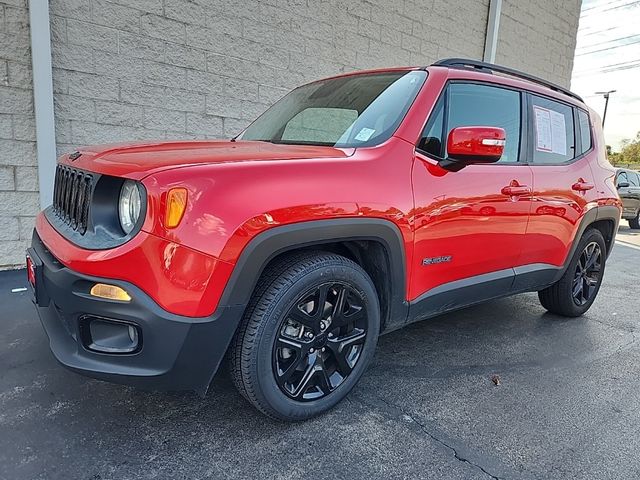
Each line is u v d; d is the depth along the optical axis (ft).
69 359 5.96
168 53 15.83
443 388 8.32
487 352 10.07
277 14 18.34
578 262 12.18
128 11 14.78
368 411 7.43
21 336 9.46
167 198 5.39
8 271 13.89
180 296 5.47
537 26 31.96
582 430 7.19
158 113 15.97
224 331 5.80
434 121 8.07
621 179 43.52
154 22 15.35
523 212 9.46
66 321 6.20
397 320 7.82
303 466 6.05
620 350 10.56
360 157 7.04
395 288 7.49
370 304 7.30
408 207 7.26
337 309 6.98
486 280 9.11
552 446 6.73
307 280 6.41
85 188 6.24
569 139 11.46
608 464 6.38
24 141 13.62
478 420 7.32
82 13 13.98
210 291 5.56
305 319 6.61
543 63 33.53
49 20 13.33
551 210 10.26
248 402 7.24
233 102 17.71
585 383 8.80
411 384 8.42
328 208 6.31
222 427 6.79
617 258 24.62
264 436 6.63
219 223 5.53
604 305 14.37
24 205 13.94
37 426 6.59
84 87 14.38
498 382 8.65
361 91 9.07
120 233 5.82
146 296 5.44
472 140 7.32
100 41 14.43
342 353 7.20
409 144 7.55
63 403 7.20
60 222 7.09
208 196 5.55
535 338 11.05
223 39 17.02
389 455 6.35
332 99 9.36
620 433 7.15
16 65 13.14
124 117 15.28
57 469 5.76
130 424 6.75
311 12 19.40
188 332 5.57
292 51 19.08
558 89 11.58
